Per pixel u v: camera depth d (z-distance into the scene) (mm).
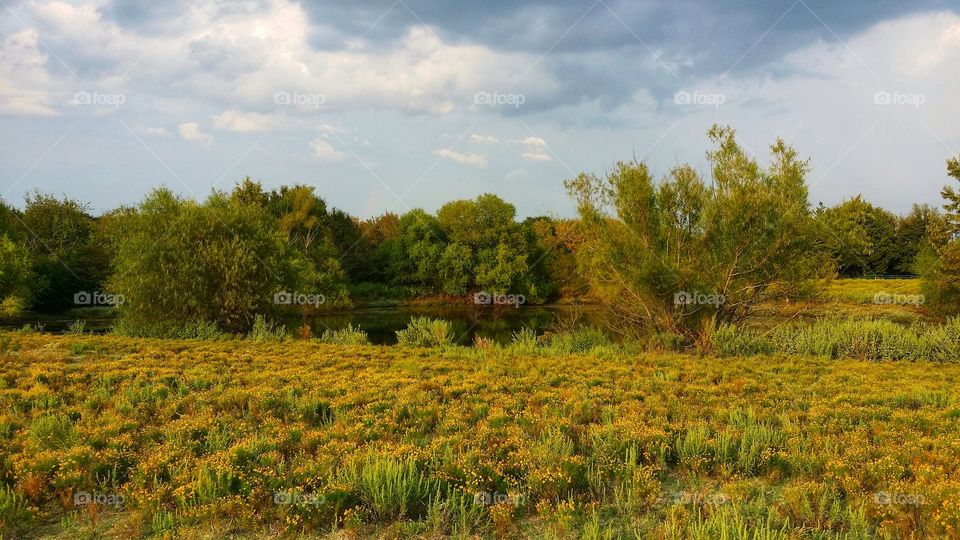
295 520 6477
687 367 17328
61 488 7363
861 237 53562
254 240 29781
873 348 21219
